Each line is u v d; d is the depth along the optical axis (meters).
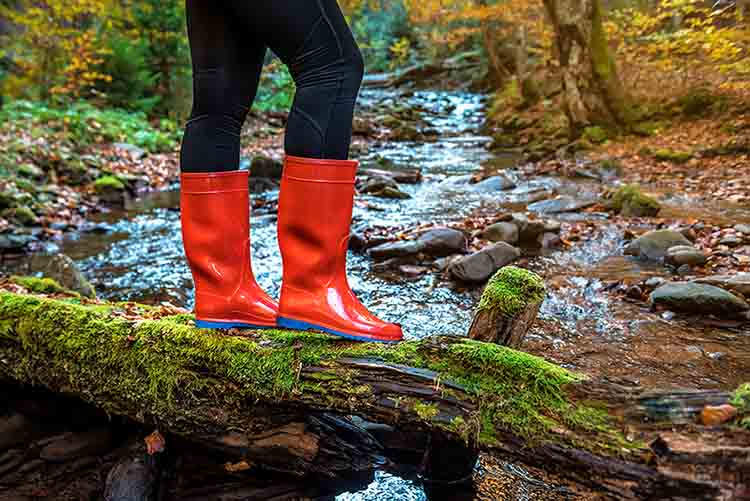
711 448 1.13
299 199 1.51
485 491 1.69
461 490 1.71
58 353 1.81
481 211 5.21
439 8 14.78
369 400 1.48
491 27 15.97
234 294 1.65
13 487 1.73
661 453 1.16
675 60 9.46
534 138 10.09
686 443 1.15
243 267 1.67
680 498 1.13
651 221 4.61
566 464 1.27
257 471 1.79
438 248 3.92
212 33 1.53
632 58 10.36
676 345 2.53
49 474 1.79
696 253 3.51
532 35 14.77
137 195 6.88
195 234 1.61
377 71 22.41
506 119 11.62
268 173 7.00
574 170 7.07
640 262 3.68
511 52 16.17
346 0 17.02
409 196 5.95
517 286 1.71
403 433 1.85
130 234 5.00
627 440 1.21
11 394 1.99
